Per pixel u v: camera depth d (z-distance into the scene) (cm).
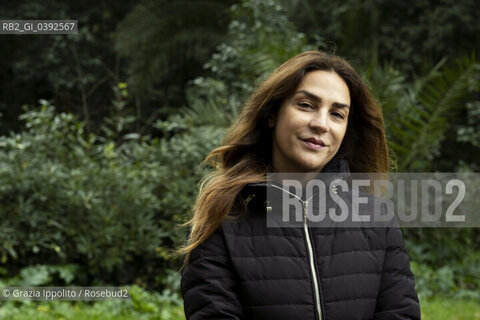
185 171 633
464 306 604
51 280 573
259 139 192
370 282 174
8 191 563
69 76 1222
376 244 178
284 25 892
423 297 622
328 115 179
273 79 183
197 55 1205
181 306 545
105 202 588
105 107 1227
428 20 1130
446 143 1064
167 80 1269
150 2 1177
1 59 1256
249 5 881
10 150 610
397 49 1154
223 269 172
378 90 757
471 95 941
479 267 718
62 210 578
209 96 848
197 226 178
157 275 615
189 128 699
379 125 202
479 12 1114
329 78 180
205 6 1176
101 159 643
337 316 168
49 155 614
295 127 178
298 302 167
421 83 795
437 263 723
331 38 1190
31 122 623
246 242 172
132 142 671
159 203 606
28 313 484
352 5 1152
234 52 868
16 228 568
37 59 1225
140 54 1177
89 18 1316
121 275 604
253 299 167
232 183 178
